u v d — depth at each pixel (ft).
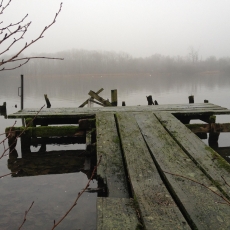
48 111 25.55
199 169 12.60
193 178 11.64
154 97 77.51
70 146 25.72
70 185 16.49
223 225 8.36
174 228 8.22
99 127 19.65
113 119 21.29
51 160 21.63
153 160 14.23
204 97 74.33
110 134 18.45
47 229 11.73
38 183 16.81
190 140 16.35
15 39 4.87
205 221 8.55
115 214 9.18
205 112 24.27
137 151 14.94
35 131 23.12
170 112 24.12
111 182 13.05
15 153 23.56
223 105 57.16
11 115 23.49
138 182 11.49
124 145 15.78
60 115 23.79
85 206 13.74
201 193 10.30
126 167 13.82
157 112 22.84
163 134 17.61
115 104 40.32
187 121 28.32
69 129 23.16
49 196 14.93
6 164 20.66
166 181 11.74
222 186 10.75
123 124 19.63
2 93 96.32
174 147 15.42
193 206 9.38
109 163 14.76
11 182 16.97
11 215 12.88
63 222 12.30
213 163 13.04
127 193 12.19
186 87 115.03
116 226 8.45
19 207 13.66
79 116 23.90
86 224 12.12
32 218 12.63
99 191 14.67
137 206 9.63
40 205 13.88
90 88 117.50
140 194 10.37
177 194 10.22
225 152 23.98
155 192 10.56
